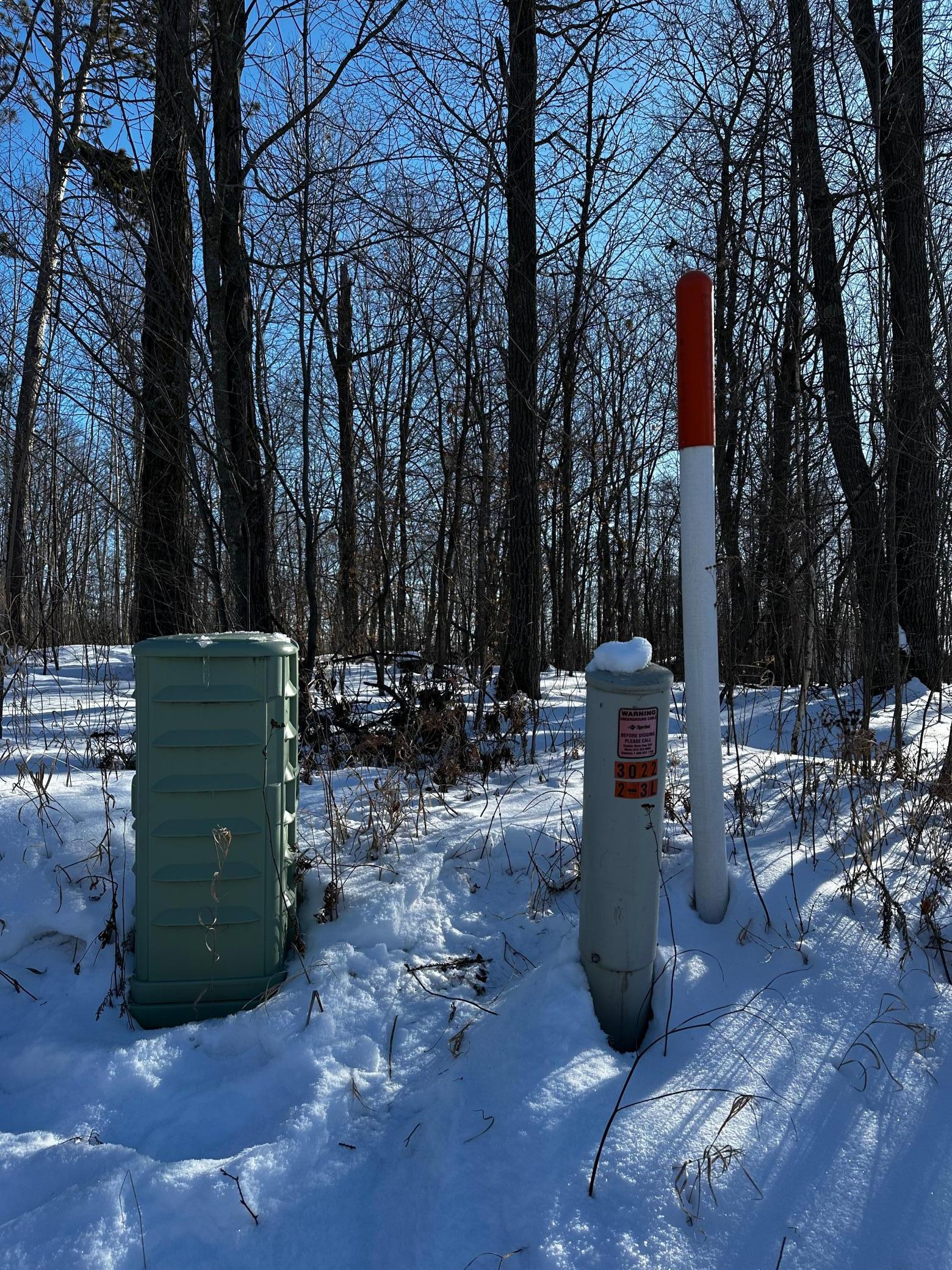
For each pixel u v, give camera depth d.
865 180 5.60
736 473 10.28
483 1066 2.67
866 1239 2.21
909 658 8.06
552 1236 2.12
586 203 9.16
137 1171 2.34
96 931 3.37
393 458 12.63
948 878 3.70
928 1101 2.66
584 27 7.55
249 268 6.29
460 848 3.90
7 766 4.84
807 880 3.66
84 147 5.66
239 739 3.07
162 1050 2.88
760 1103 2.56
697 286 3.12
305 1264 2.17
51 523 16.97
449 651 8.80
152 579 8.49
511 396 7.59
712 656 3.28
